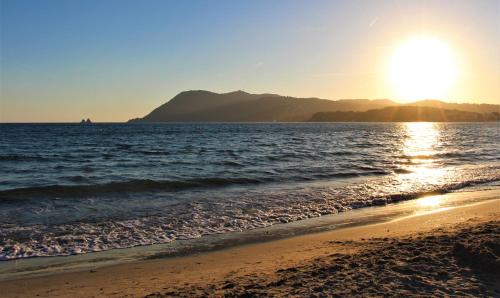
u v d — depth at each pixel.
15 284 8.38
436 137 85.12
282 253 10.44
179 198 18.00
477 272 8.21
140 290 7.86
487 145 58.31
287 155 38.75
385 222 14.31
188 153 42.03
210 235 12.57
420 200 18.73
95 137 83.31
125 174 25.78
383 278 7.94
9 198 17.44
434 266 8.51
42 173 26.61
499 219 13.51
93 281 8.54
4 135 89.62
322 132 115.06
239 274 8.65
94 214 14.80
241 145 56.09
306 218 14.99
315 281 7.88
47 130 127.12
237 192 19.70
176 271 9.13
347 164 31.67
